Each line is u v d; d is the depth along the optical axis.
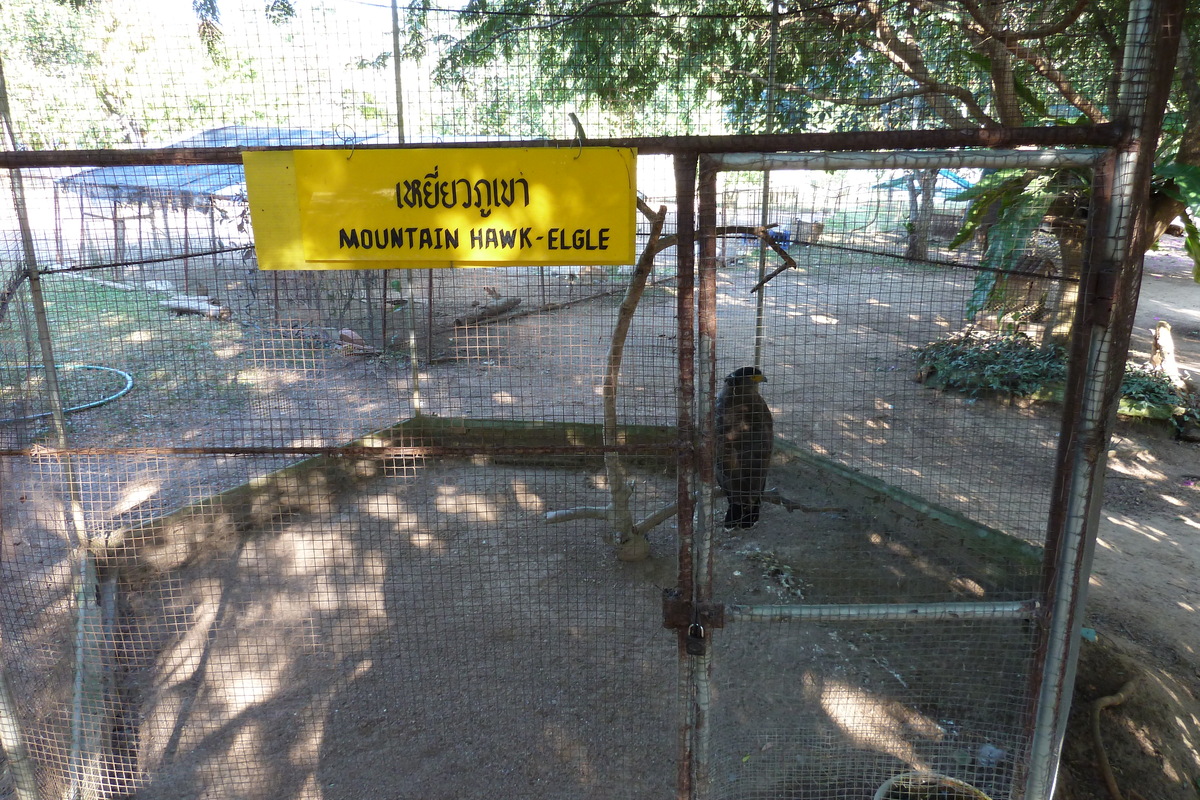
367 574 4.66
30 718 3.36
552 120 4.80
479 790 3.15
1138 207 1.91
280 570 4.71
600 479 6.04
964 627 3.97
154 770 3.23
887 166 1.92
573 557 4.88
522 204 1.98
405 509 5.50
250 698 3.65
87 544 4.34
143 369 8.30
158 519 4.79
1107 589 4.89
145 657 3.89
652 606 4.36
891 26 3.93
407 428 6.53
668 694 3.67
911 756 3.25
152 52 3.76
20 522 5.02
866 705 3.57
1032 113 3.54
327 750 3.35
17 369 4.19
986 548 4.39
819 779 3.12
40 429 6.58
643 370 5.96
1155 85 1.82
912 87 4.02
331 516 5.40
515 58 4.70
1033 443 6.25
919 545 4.80
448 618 4.22
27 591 4.35
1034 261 3.31
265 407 7.27
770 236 2.81
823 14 4.16
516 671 3.82
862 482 5.30
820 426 6.71
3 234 3.71
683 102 4.94
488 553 4.93
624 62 4.76
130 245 6.76
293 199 1.99
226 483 5.66
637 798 3.10
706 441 2.13
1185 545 5.50
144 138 3.95
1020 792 2.43
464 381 7.81
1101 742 3.43
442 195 1.98
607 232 2.00
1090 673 3.80
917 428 6.70
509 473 6.18
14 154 2.02
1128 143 1.86
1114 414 2.30
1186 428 7.62
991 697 3.48
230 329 9.46
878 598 4.28
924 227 3.20
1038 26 3.05
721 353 7.77
